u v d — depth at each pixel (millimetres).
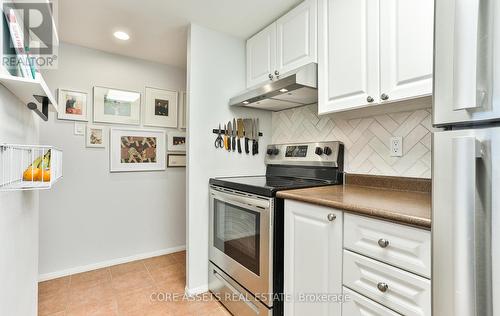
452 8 510
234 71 2186
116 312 1764
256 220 1538
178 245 2896
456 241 495
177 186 2887
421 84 1104
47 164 940
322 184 1678
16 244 1007
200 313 1769
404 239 908
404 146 1486
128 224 2611
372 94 1280
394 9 1194
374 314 999
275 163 2230
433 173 551
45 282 2166
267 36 1984
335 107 1461
